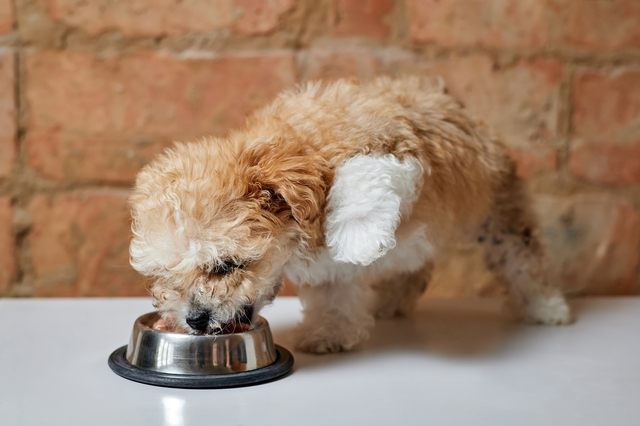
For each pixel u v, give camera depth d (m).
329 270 0.74
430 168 0.74
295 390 0.66
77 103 1.04
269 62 1.05
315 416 0.61
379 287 0.92
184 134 1.06
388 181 0.66
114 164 1.05
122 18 1.04
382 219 0.66
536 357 0.75
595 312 0.94
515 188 0.88
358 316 0.78
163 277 0.66
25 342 0.79
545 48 1.06
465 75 1.06
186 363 0.67
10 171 1.04
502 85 1.06
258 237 0.65
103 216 1.06
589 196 1.08
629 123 1.07
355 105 0.74
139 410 0.62
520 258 0.88
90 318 0.89
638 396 0.65
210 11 1.04
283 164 0.65
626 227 1.08
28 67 1.04
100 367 0.71
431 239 0.77
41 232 1.05
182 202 0.64
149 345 0.68
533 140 1.07
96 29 1.04
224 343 0.67
